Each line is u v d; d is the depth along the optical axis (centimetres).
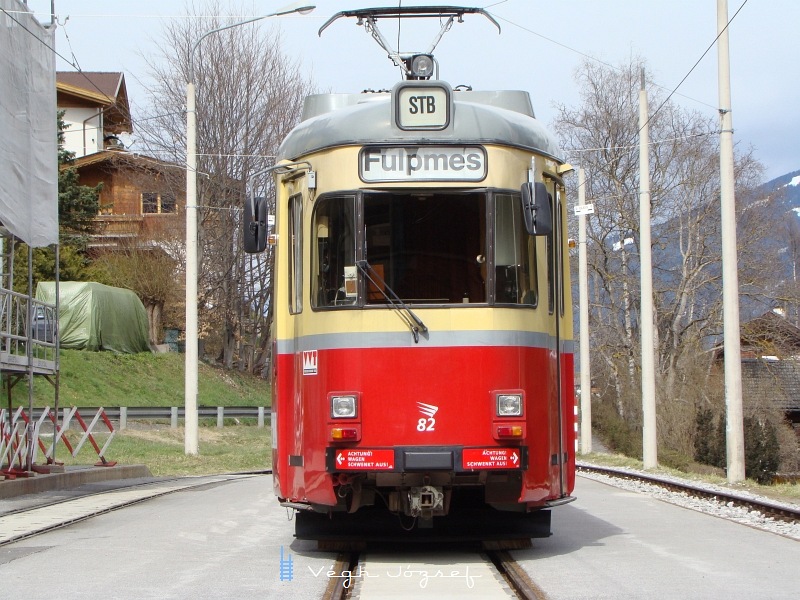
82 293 4009
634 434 4266
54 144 2097
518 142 972
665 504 1625
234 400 4381
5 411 1919
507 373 933
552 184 1019
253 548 1081
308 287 973
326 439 938
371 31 1233
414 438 918
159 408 3438
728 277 2117
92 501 1609
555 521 1354
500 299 941
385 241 945
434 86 957
